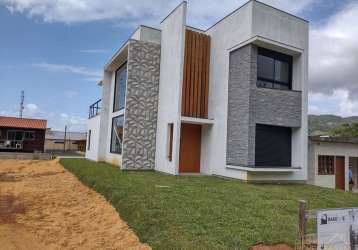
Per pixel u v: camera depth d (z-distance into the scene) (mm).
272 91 12453
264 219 6332
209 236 5305
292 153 13188
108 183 9859
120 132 16438
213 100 13891
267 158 12500
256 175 11906
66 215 7957
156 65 14992
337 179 16406
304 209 4773
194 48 14016
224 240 5160
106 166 15781
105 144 19375
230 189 9438
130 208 7145
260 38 11695
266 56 12859
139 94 14508
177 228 5648
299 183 12891
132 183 9734
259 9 12180
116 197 8195
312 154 15555
